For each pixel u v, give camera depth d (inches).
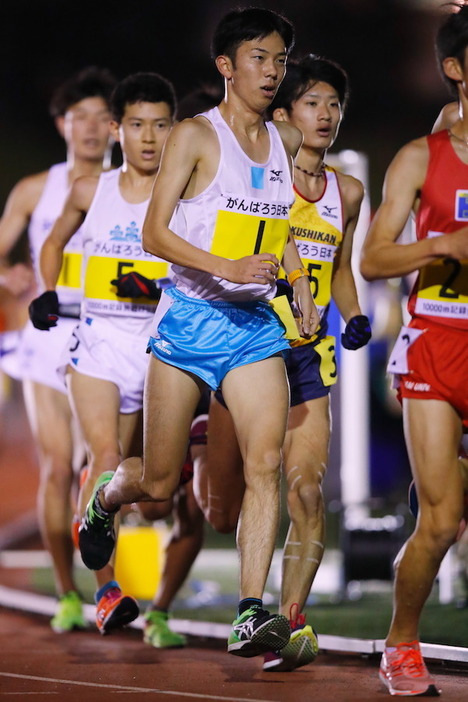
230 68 588.1
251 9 589.3
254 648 559.5
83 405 768.3
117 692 592.4
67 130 984.3
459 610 948.6
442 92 2410.2
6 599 1073.5
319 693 589.3
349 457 1246.3
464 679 636.7
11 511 2027.6
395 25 2383.1
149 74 799.7
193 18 2354.8
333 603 1025.5
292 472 691.4
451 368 576.4
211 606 1026.7
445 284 583.5
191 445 795.4
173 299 605.9
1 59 2454.5
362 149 2459.4
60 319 941.8
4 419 2076.8
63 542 919.7
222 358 589.6
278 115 719.1
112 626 719.1
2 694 585.6
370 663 705.6
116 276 782.5
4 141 2490.2
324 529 685.3
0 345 995.3
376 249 573.9
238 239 585.6
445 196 577.3
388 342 1402.6
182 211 590.2
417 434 581.9
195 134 578.6
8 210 1005.2
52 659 736.3
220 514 757.3
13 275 983.0
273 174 595.8
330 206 725.3
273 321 606.5
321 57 730.8
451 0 661.9
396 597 593.3
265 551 572.7
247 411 588.7
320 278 722.8
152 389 599.5
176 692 592.7
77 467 946.1
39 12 2411.4
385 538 1082.7
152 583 1061.8
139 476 625.9
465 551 1016.9
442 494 577.0
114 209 790.5
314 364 706.2
